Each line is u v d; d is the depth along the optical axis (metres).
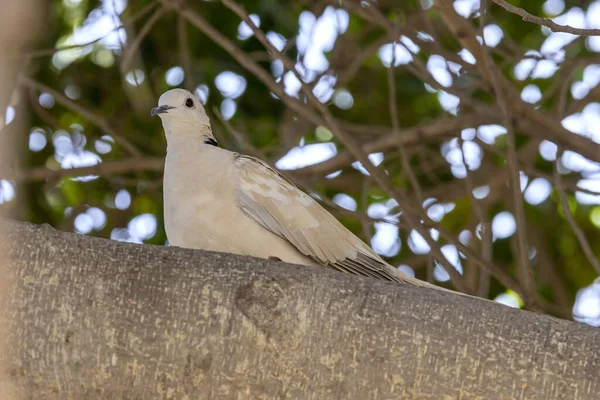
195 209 8.35
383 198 15.09
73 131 14.80
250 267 5.53
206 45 14.59
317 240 8.52
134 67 13.37
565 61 12.11
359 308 5.41
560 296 14.08
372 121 15.46
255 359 5.28
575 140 11.91
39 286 5.27
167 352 5.25
